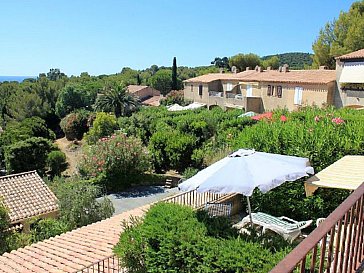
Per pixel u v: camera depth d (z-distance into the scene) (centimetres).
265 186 734
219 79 5241
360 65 3102
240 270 641
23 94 6594
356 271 399
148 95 7769
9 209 1811
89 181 2653
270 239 740
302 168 809
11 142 4356
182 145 2816
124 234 888
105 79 8900
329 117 1297
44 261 1089
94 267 992
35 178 2297
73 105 6694
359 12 4462
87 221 1822
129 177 2766
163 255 760
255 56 7594
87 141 5016
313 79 3559
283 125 1273
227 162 840
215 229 764
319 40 4759
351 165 821
